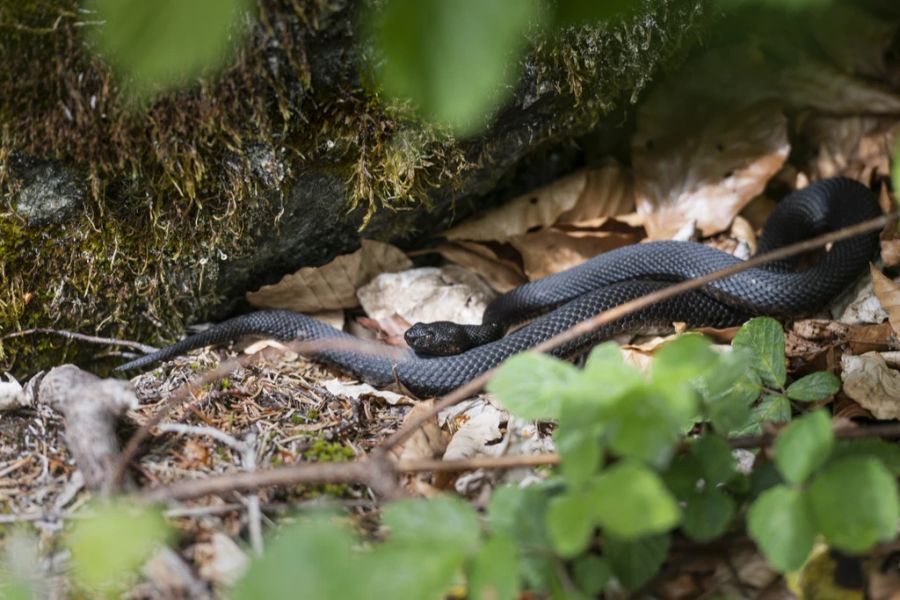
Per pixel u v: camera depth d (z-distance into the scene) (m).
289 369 7.20
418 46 2.29
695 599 4.68
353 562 3.45
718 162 8.99
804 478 3.88
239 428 6.11
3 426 5.88
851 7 9.96
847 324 7.44
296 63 6.07
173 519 4.98
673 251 8.32
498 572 3.62
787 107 9.61
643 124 9.20
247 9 5.64
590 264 8.47
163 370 6.89
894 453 4.54
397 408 6.74
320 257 7.91
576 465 3.74
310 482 5.37
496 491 4.26
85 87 5.80
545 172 9.25
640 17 7.27
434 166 7.26
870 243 7.98
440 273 8.39
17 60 5.59
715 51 9.48
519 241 8.70
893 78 9.77
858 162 9.33
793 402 6.09
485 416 6.37
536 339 7.57
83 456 5.20
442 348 7.61
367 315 8.16
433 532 3.78
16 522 4.98
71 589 4.61
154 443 5.72
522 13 2.29
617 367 3.95
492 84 2.73
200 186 6.59
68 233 6.48
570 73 7.11
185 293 7.22
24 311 6.59
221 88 6.01
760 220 9.23
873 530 3.76
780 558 3.87
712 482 4.39
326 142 6.64
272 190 6.76
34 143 5.95
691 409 3.83
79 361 7.05
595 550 4.55
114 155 6.20
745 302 7.86
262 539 4.89
